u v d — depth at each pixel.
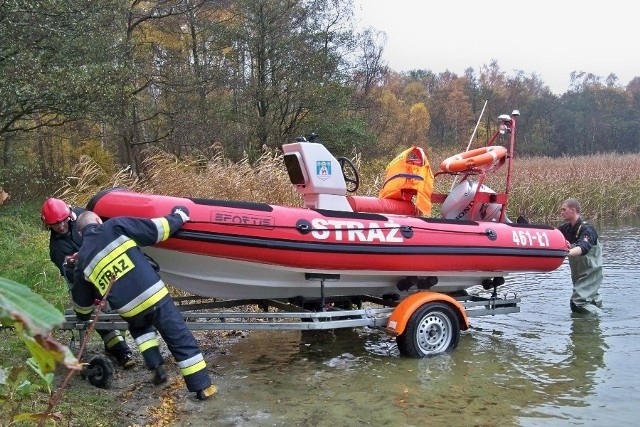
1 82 9.47
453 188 6.11
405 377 4.60
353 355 5.23
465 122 55.09
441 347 5.22
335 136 20.95
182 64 19.09
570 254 6.40
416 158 5.80
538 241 5.86
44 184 13.22
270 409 3.96
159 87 18.25
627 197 16.23
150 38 21.30
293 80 20.36
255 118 19.81
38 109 11.03
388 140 26.12
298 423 3.73
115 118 12.58
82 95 10.97
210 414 3.87
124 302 3.91
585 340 5.54
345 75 21.47
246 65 21.05
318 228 4.73
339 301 5.73
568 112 66.00
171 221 4.16
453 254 5.33
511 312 5.88
